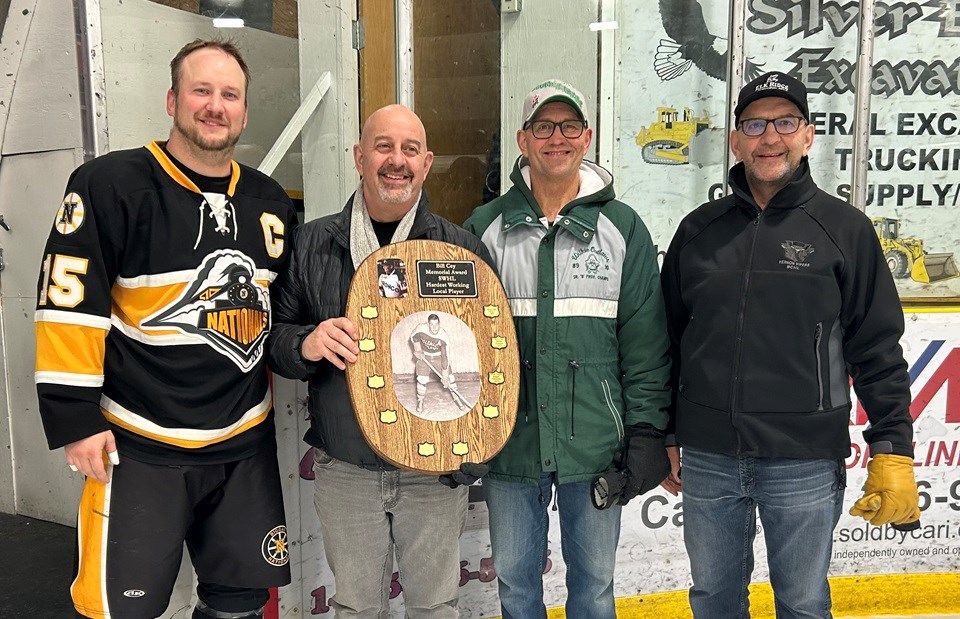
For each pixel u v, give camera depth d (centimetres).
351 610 152
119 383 139
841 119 239
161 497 139
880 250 144
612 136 234
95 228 132
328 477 151
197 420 140
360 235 150
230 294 142
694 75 238
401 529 151
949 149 240
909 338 226
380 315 143
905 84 236
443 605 154
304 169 233
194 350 139
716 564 153
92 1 219
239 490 149
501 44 239
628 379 158
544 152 152
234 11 298
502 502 159
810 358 142
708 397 148
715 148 242
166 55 271
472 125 257
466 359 146
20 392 283
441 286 148
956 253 244
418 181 148
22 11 238
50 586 229
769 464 145
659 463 152
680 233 161
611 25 227
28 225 262
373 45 223
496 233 163
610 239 157
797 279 141
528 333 157
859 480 227
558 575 221
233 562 148
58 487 280
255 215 147
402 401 140
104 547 137
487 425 144
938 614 232
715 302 148
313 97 220
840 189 242
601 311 155
